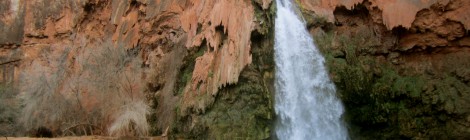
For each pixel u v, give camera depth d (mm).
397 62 13766
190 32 16234
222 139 12570
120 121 15172
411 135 12945
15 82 24812
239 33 13320
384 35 13891
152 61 18094
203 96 13430
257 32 13156
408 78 13461
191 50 15297
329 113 13586
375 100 13391
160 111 15922
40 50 25047
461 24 12633
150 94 16938
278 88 13359
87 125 18406
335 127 13547
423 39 13375
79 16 23672
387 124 13289
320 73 13891
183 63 15492
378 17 13891
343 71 13656
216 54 13922
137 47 19609
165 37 18312
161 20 18812
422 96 12969
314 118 13625
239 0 13891
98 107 18391
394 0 13602
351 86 13484
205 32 14859
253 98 12938
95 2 22484
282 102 13273
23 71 24797
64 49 23734
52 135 19250
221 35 14203
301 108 13688
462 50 13008
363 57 13992
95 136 16297
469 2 12625
